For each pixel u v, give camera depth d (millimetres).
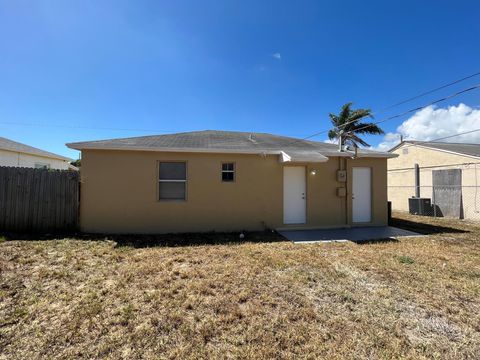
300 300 3420
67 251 5520
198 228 8016
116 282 3920
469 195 11891
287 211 8734
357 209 9375
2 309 3104
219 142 9203
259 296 3529
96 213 7504
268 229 8430
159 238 7082
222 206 8148
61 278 4062
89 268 4531
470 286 3918
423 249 6117
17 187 7203
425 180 14391
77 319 2893
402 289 3801
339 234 7961
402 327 2832
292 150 8484
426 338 2641
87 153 7496
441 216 12891
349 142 18391
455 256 5527
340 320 2943
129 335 2627
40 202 7320
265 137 11656
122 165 7621
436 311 3176
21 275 4145
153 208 7758
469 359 2330
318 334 2678
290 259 5172
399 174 16016
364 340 2582
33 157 16234
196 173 8008
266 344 2508
